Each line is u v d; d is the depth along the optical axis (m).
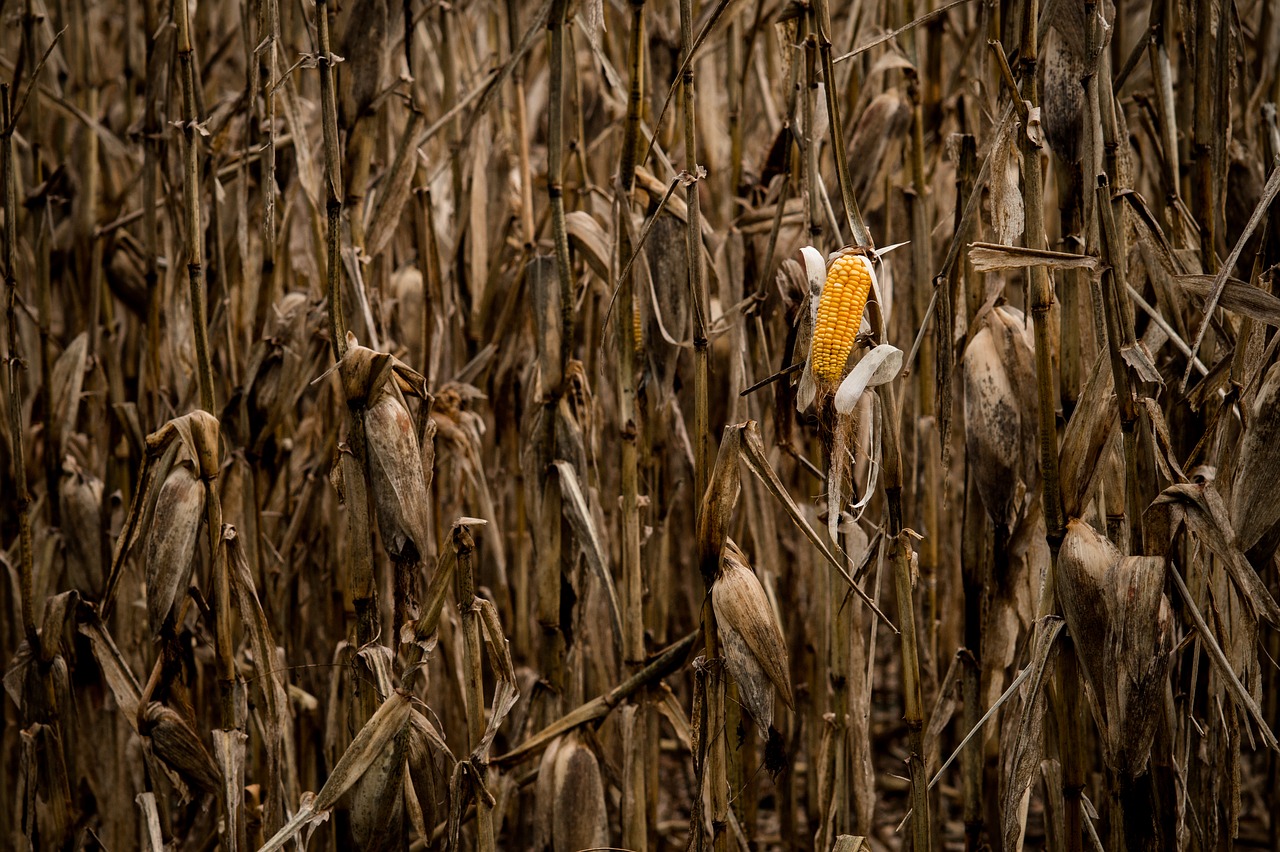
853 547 2.93
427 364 3.65
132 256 4.09
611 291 3.09
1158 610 2.39
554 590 3.28
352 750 2.61
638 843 3.18
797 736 4.18
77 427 4.48
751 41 3.81
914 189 3.52
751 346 3.57
